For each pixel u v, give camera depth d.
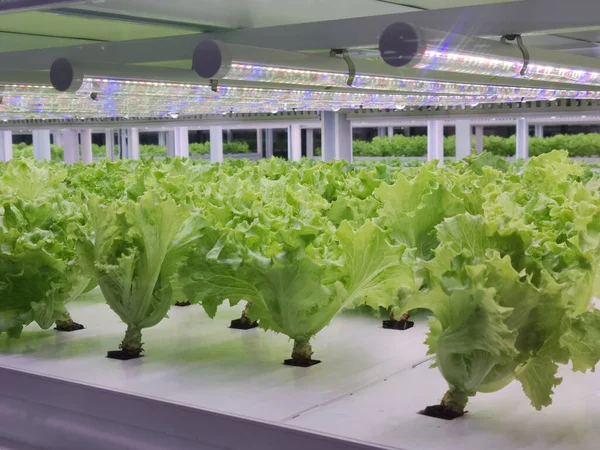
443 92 1.48
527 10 0.96
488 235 0.73
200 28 1.37
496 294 0.68
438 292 0.71
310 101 1.60
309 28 1.11
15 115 2.20
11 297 1.03
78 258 0.99
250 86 1.22
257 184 1.40
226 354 0.97
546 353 0.70
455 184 1.14
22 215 1.09
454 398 0.73
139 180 1.18
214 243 0.92
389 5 1.18
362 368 0.90
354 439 0.68
